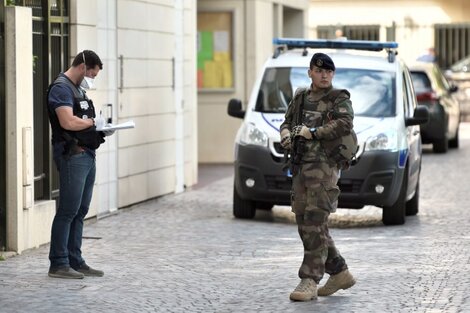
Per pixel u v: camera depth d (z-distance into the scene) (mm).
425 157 32750
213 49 30125
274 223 18656
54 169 16766
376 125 18422
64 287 12812
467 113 50219
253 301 12094
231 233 17375
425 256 15125
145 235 17141
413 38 51844
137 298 12250
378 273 13773
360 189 17953
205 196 22531
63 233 13289
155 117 21578
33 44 16188
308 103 12242
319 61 12094
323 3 52031
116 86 19578
